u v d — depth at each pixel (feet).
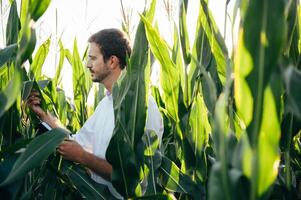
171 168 5.94
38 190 6.07
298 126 4.56
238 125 4.79
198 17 5.94
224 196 2.47
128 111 5.13
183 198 6.64
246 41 2.61
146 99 5.14
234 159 2.66
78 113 9.65
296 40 4.83
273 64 2.51
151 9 5.75
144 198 5.10
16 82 3.33
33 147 4.29
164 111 7.32
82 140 6.87
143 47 5.17
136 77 5.16
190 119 5.90
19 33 4.82
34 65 6.55
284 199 5.30
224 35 4.47
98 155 6.57
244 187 2.51
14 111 5.20
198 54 5.91
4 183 4.12
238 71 2.65
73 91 9.63
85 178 5.83
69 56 9.82
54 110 6.89
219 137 2.46
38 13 3.48
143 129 5.12
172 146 7.15
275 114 2.49
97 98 9.97
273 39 2.51
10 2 5.54
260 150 2.44
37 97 5.98
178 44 6.12
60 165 5.96
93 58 6.92
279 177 5.36
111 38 6.88
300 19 5.26
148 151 5.66
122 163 5.08
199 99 5.89
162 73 5.92
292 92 2.50
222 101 2.46
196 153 5.82
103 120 6.72
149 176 5.70
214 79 5.94
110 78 6.93
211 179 2.52
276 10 2.51
